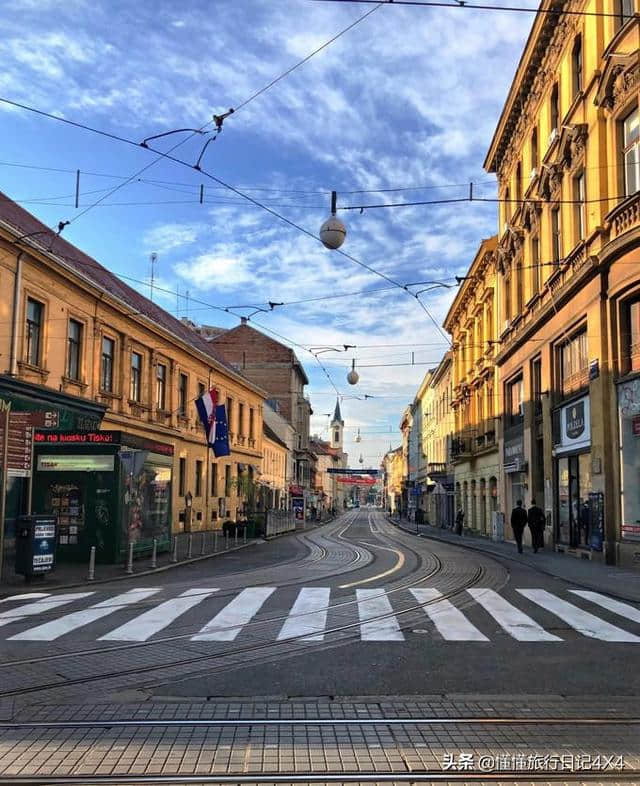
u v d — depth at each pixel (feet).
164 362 112.06
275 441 196.34
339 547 90.22
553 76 79.87
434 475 191.93
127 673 23.57
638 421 57.57
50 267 72.90
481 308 128.06
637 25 57.26
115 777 14.88
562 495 77.05
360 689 21.65
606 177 63.36
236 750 16.43
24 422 51.19
